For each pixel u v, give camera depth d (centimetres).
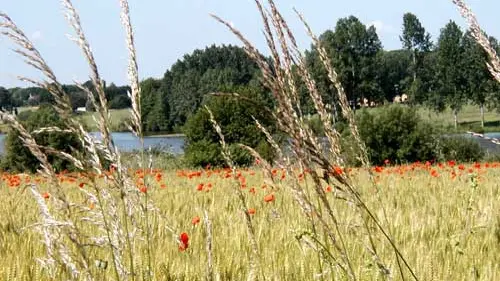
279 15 210
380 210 659
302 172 237
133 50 249
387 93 11738
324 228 229
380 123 3794
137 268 312
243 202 343
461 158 3619
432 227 649
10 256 475
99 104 231
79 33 222
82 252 247
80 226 538
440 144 3647
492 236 582
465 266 455
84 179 236
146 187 269
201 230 624
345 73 10256
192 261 469
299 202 240
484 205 751
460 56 10025
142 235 335
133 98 252
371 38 10562
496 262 479
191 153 3488
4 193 1027
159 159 3300
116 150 238
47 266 342
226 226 676
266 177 296
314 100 224
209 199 1037
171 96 13188
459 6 226
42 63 212
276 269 427
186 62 14900
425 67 11419
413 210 788
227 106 3547
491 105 9919
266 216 675
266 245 516
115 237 249
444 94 10219
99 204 240
